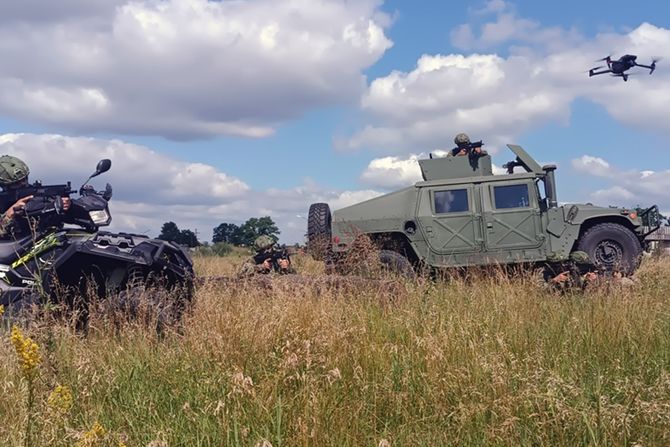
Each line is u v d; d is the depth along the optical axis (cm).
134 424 394
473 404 394
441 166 1271
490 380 436
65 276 616
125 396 437
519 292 740
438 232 1188
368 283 731
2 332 510
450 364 461
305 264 1220
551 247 1172
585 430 370
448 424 392
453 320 580
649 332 566
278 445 350
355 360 466
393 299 701
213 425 375
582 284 885
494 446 368
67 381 438
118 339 548
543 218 1177
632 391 413
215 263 1242
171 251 657
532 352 508
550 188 1182
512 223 1177
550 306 708
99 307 572
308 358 434
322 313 545
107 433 352
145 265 613
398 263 1140
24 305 580
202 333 519
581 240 1173
